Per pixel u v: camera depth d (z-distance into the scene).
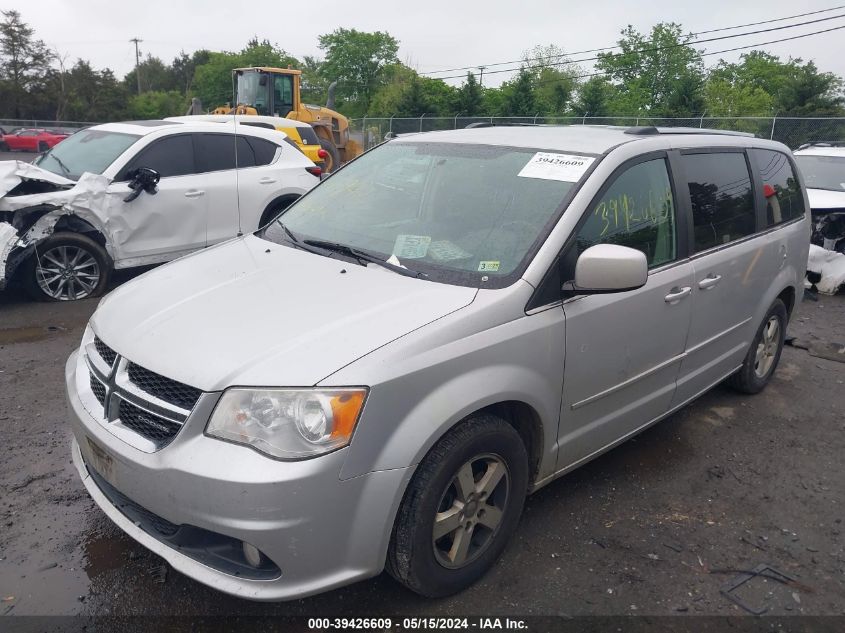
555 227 3.05
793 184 5.09
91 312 6.70
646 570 3.12
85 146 7.73
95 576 2.96
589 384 3.23
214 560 2.47
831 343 6.58
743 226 4.34
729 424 4.69
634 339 3.42
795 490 3.89
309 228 3.68
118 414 2.67
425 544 2.63
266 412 2.34
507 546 3.24
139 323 2.81
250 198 8.00
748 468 4.11
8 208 6.45
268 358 2.44
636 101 45.59
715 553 3.28
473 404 2.64
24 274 6.80
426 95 36.59
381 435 2.43
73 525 3.32
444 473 2.62
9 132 39.06
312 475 2.30
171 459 2.39
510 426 2.88
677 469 4.06
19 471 3.77
